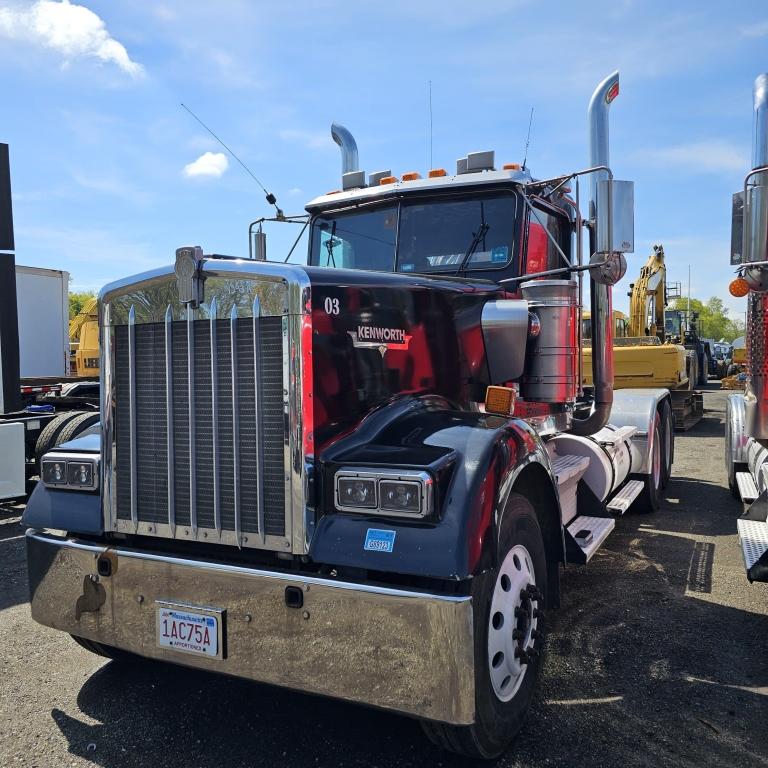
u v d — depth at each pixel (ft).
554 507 10.18
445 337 10.80
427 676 7.44
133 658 11.53
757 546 11.96
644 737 9.15
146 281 9.20
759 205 11.98
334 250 15.10
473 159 13.71
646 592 14.57
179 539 9.09
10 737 9.33
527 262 13.38
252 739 9.27
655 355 45.32
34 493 10.31
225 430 8.70
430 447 8.40
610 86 13.46
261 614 8.14
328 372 8.54
